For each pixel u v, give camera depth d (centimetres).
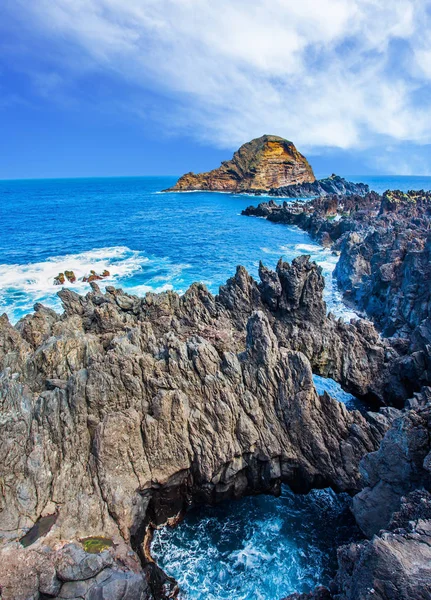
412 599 974
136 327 2819
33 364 2380
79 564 1469
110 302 3681
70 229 11525
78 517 1706
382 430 2119
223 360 2342
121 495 1809
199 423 2081
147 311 3575
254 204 19475
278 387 2275
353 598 1105
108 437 1903
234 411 2155
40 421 1947
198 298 3753
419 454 1530
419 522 1180
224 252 8488
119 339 2553
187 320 3506
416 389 2680
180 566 1873
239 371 2291
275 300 3556
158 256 8069
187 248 8919
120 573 1502
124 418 1969
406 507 1338
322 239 9262
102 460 1884
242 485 2198
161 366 2258
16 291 5666
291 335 3203
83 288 5856
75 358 2400
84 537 1655
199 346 2323
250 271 6900
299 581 1816
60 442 1928
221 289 3856
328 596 1437
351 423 2195
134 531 1820
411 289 3900
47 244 9206
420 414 1620
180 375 2223
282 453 2162
